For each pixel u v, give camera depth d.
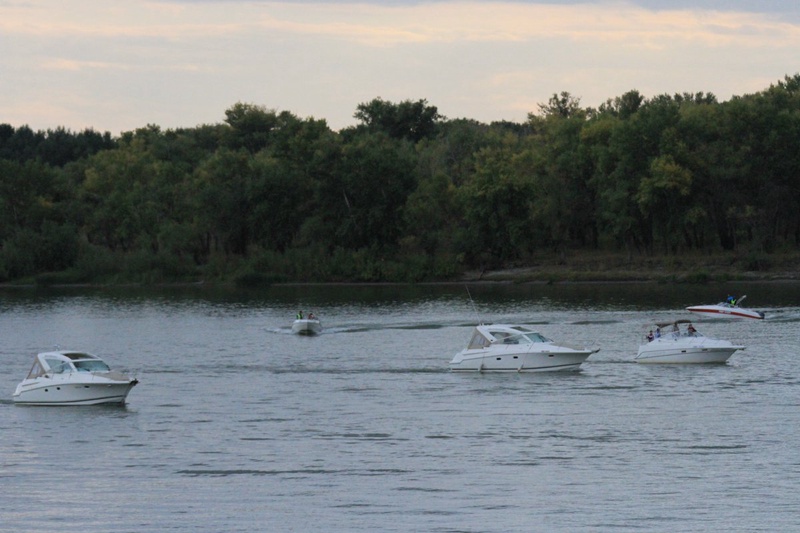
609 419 90.81
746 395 101.62
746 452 77.62
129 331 176.62
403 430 87.69
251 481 71.94
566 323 172.50
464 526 61.62
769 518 62.25
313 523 62.59
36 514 65.12
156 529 62.03
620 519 62.38
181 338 164.12
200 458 78.88
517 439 83.44
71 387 102.88
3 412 100.25
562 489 68.69
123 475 74.19
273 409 98.69
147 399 105.81
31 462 78.69
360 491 69.06
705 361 123.50
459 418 92.62
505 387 109.69
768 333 153.88
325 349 145.88
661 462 75.12
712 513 63.28
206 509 65.69
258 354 141.38
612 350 138.12
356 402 101.81
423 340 155.62
